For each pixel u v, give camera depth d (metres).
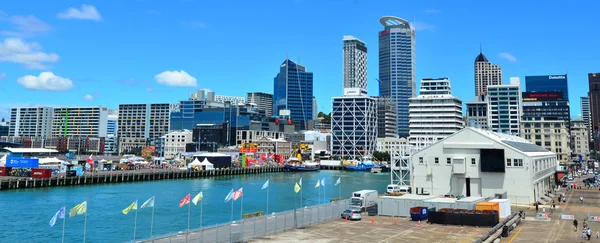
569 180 169.62
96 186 163.38
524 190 99.62
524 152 102.19
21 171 164.25
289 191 164.25
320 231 67.69
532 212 89.19
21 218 96.25
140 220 98.25
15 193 135.75
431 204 81.88
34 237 79.81
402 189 118.50
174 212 109.81
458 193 106.31
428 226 72.38
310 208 79.06
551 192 123.06
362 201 89.56
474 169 105.00
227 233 62.09
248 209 117.50
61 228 87.50
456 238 62.91
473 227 71.44
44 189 148.00
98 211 107.88
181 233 60.56
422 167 110.88
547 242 61.25
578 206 98.06
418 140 174.25
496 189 102.25
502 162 101.75
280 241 60.25
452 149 108.00
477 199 85.75
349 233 66.25
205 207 119.69
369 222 76.31
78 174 170.88
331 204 82.44
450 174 107.56
